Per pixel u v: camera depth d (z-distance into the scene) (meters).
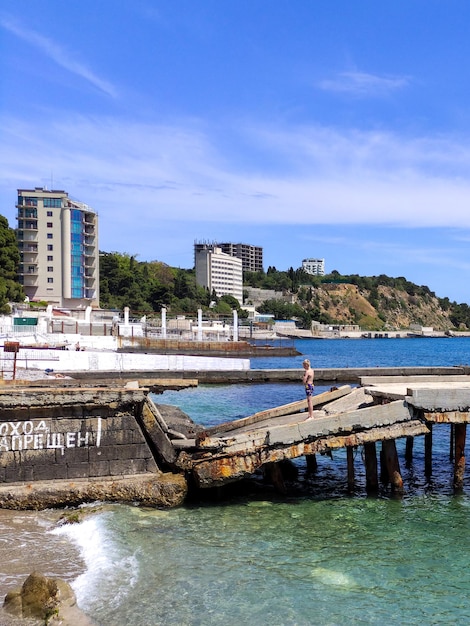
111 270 162.88
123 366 47.19
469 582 11.91
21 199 121.81
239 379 49.66
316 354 115.50
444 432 28.53
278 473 17.55
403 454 23.36
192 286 183.75
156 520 14.78
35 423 15.38
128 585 11.24
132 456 16.03
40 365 42.34
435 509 16.30
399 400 16.58
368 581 11.84
